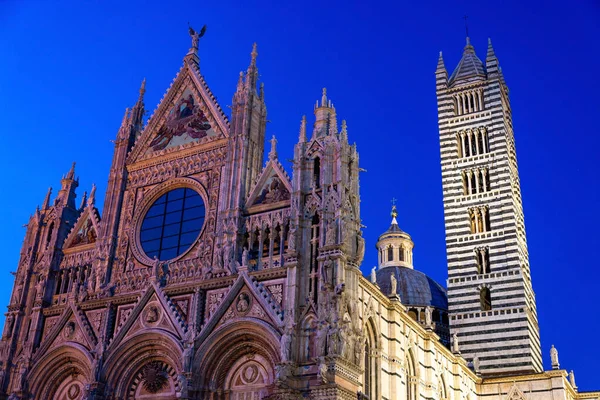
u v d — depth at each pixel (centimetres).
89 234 6366
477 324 8094
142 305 5488
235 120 6000
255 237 5466
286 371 4466
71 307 5838
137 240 6075
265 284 5075
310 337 4638
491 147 8956
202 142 6125
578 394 8619
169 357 5238
